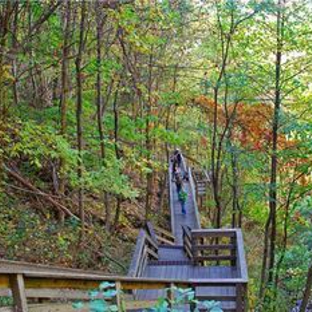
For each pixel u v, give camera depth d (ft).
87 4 34.09
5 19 29.22
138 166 39.83
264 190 42.19
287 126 38.96
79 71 33.91
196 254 38.11
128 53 42.88
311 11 38.14
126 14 32.58
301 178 40.98
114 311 10.66
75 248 32.78
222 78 47.03
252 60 42.37
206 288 31.27
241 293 26.50
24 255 28.40
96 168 35.78
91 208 43.60
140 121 44.78
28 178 35.96
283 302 41.78
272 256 42.27
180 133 61.00
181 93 54.39
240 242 35.37
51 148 29.50
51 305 14.15
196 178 74.64
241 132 47.78
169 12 40.73
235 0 40.06
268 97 42.16
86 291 16.05
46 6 34.40
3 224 30.09
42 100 40.65
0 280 11.83
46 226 33.01
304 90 40.88
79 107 34.06
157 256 42.11
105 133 43.83
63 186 36.04
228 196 62.23
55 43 36.22
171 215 56.95
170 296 15.53
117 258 37.24
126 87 43.80
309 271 38.88
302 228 43.01
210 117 55.11
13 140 29.04
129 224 47.34
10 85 33.04
